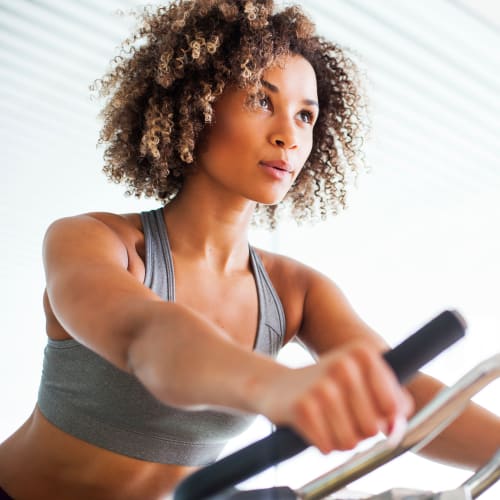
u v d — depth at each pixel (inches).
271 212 58.2
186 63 44.0
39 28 157.5
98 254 34.4
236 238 45.0
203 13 44.5
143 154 47.1
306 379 15.9
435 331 18.4
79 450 40.1
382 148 190.7
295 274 48.7
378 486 142.5
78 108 185.2
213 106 42.7
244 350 19.3
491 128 182.9
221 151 42.2
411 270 240.8
